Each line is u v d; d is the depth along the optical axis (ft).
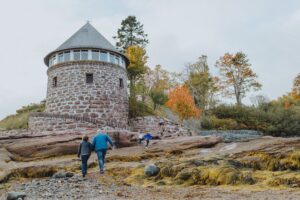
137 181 38.78
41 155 62.13
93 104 96.07
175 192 31.53
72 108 95.55
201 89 157.28
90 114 95.20
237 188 32.14
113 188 34.35
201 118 129.49
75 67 97.96
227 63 178.81
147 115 112.47
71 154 63.31
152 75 188.55
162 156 56.49
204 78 159.94
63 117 87.56
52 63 104.01
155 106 139.74
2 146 62.85
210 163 41.24
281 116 131.95
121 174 43.16
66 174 43.32
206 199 27.32
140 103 120.47
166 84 185.98
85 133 69.36
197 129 122.11
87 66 98.17
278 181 32.55
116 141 69.10
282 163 37.93
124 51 157.17
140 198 28.68
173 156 54.85
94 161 51.13
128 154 57.93
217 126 126.52
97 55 100.78
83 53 99.86
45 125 88.58
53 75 101.30
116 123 96.32
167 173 39.73
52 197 29.71
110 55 103.40
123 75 106.73
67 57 100.17
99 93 97.50
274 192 29.12
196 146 61.77
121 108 102.42
